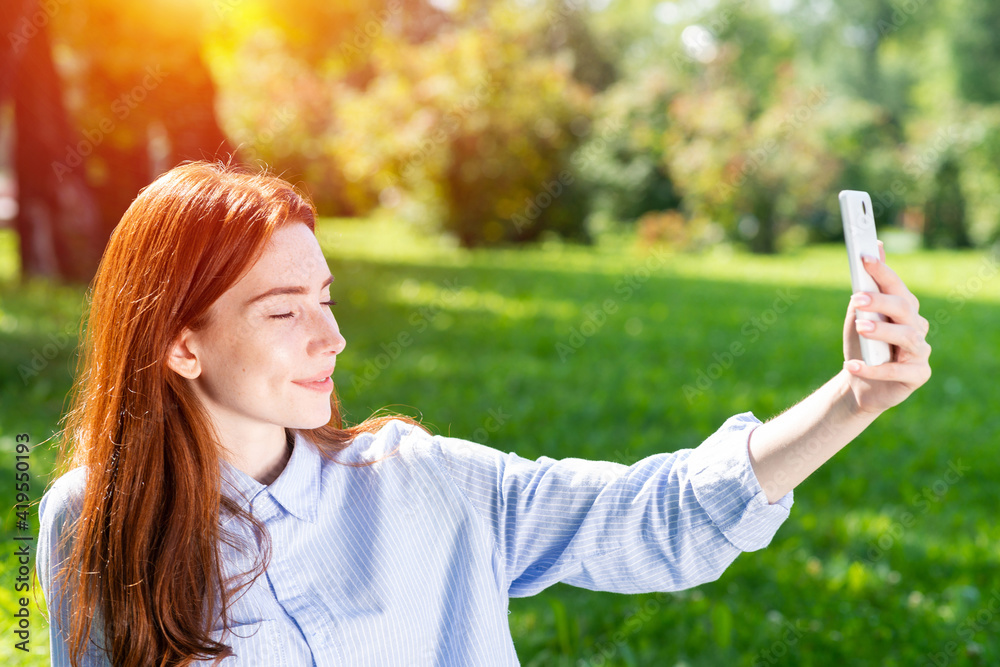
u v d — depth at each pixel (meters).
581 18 26.41
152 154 11.53
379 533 1.13
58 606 1.11
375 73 19.30
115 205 10.04
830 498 4.67
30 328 7.08
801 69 30.12
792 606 3.29
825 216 23.47
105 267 1.11
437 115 17.58
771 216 20.70
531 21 21.31
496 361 7.55
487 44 17.91
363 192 19.89
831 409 1.04
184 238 1.04
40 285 9.27
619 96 22.39
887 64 30.31
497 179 17.92
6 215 15.26
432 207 18.33
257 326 1.04
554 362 7.82
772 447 1.08
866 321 0.98
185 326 1.05
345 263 14.16
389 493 1.16
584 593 3.39
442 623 1.16
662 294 12.37
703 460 1.12
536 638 2.93
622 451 5.31
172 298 1.04
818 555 3.89
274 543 1.09
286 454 1.16
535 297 11.41
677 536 1.12
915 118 28.42
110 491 1.09
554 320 9.77
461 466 1.21
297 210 1.08
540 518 1.19
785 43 28.41
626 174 22.34
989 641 3.10
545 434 5.51
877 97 29.81
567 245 19.95
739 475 1.07
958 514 4.44
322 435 1.21
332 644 1.07
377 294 10.81
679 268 16.30
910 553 3.89
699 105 20.70
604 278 13.62
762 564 3.64
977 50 26.97
